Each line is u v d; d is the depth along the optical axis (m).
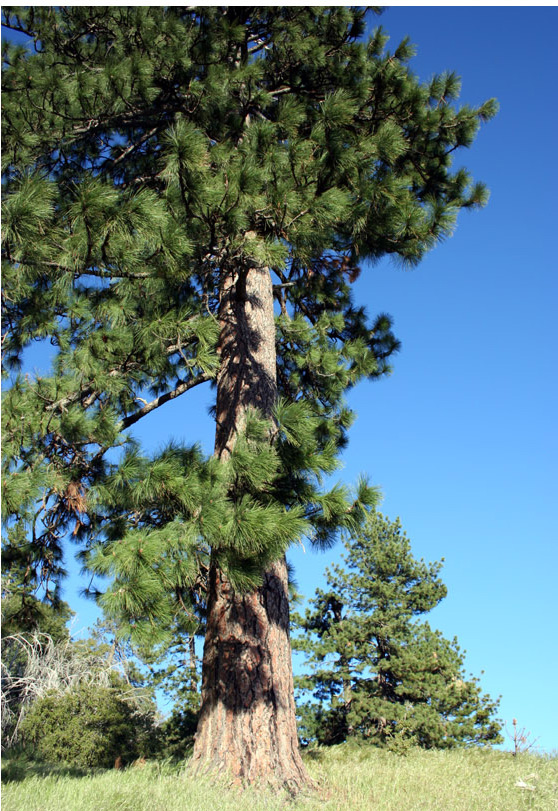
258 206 6.36
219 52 8.51
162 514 7.02
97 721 14.05
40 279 7.62
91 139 8.88
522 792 6.99
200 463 6.31
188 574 5.85
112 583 5.39
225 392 8.21
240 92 8.48
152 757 14.40
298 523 5.85
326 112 6.77
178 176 5.96
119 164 9.57
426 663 19.91
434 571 22.06
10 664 15.80
